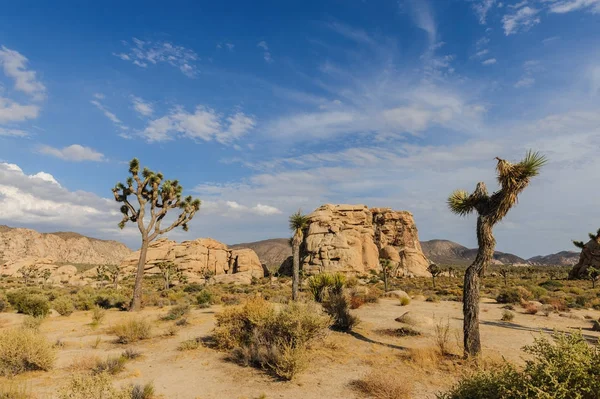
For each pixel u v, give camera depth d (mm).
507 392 3986
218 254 94938
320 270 84438
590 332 14547
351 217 101500
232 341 10773
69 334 13734
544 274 88688
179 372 8742
